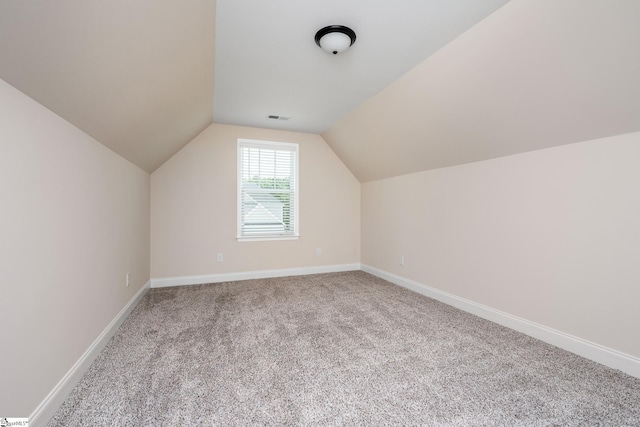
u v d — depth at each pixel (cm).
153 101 215
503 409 151
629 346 184
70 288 166
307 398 160
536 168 236
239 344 223
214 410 150
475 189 290
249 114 369
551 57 173
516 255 251
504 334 242
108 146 225
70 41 114
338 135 427
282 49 221
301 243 460
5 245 114
